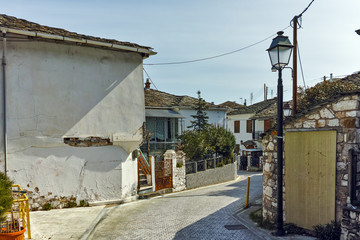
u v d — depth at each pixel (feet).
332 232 21.54
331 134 22.59
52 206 34.37
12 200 20.70
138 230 26.71
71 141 35.40
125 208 35.88
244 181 65.98
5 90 31.73
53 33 32.60
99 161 37.27
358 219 19.29
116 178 38.42
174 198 43.24
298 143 25.23
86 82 36.17
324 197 22.98
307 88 50.62
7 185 21.21
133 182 41.65
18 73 32.60
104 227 27.81
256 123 112.47
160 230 26.63
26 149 33.04
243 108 131.75
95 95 36.68
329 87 46.21
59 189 34.78
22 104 32.81
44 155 34.01
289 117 26.30
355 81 43.32
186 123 88.38
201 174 58.29
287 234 24.12
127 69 39.04
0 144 31.73
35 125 33.40
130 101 39.06
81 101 35.81
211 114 97.91
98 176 37.11
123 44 37.37
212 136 73.36
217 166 65.92
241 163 105.91
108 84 37.55
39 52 33.65
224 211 33.94
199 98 81.51
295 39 34.32
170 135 77.97
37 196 33.60
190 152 62.44
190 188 54.44
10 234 20.25
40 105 33.63
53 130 34.24
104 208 35.29
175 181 50.52
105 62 37.45
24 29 30.91
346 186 21.43
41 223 28.35
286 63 24.08
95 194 36.94
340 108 22.03
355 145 21.01
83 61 36.04
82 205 35.99
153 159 47.24
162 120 76.64
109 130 37.42
